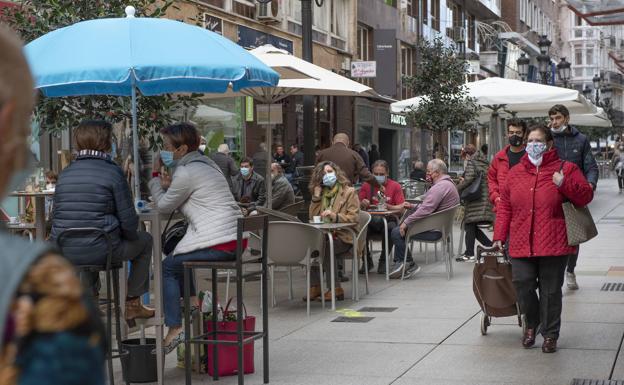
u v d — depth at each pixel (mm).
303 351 7957
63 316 1427
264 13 24453
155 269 6629
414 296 11062
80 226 6188
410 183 22562
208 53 6656
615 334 8414
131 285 6828
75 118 9344
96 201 6199
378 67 33969
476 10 53594
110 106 9328
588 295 10812
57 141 14266
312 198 10969
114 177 6285
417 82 23656
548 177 7535
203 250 6742
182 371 7293
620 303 10188
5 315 1392
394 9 37844
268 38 25047
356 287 10828
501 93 18531
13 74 1486
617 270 13195
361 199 13953
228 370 7070
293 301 10859
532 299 7793
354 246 10672
